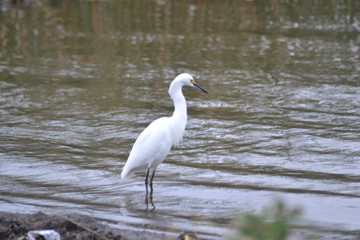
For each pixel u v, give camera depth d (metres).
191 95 17.25
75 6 32.25
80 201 9.73
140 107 16.11
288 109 15.56
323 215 8.87
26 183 10.64
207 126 14.30
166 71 19.94
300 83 18.17
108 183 10.69
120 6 32.25
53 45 24.02
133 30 26.56
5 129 14.17
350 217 8.79
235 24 27.62
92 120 14.92
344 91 17.17
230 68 20.17
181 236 7.84
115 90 17.83
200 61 21.17
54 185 10.55
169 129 10.30
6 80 19.00
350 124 14.16
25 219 8.46
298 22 27.94
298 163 11.60
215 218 8.86
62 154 12.37
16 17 29.47
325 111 15.30
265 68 20.09
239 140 13.20
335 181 10.52
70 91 17.75
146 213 9.13
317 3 32.56
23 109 15.94
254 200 9.65
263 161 11.78
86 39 25.03
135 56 22.11
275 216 5.14
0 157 12.13
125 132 13.95
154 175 11.15
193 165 11.66
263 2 32.91
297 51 22.47
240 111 15.52
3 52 22.81
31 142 13.20
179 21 28.41
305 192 9.97
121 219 8.84
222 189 10.26
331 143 12.79
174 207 9.41
